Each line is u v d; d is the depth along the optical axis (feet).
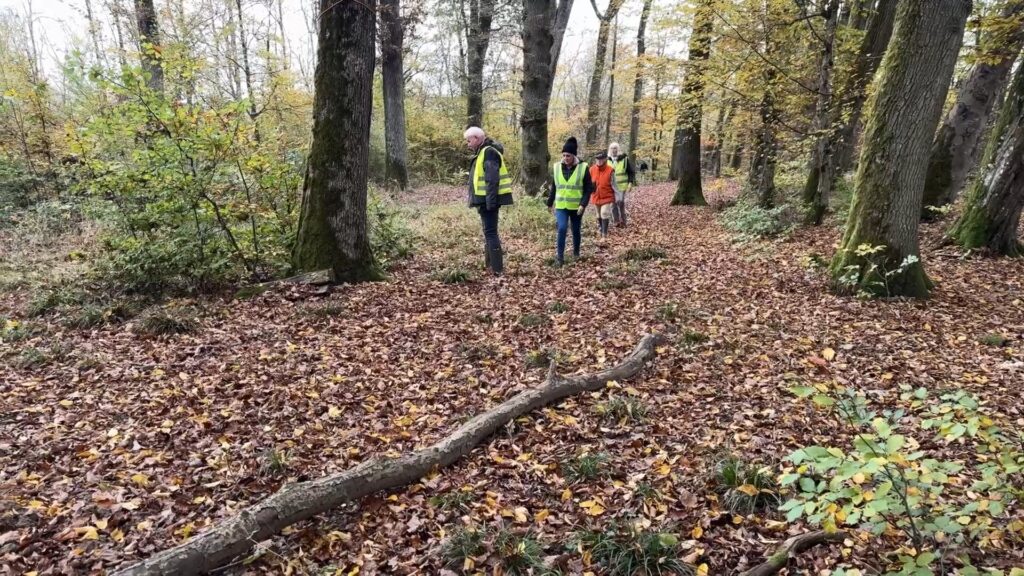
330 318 19.89
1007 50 26.07
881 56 33.04
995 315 18.52
